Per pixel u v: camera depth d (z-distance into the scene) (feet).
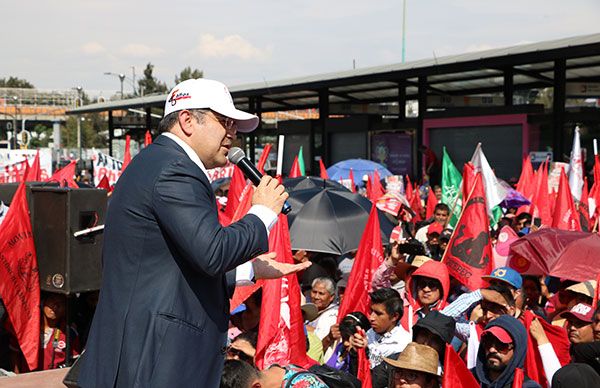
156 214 9.37
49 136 269.03
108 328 9.61
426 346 15.70
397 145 90.58
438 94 100.53
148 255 9.48
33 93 264.72
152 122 148.15
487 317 19.80
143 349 9.32
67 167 40.96
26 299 19.61
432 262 21.79
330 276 29.89
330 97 112.88
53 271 19.38
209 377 9.82
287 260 20.56
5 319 20.39
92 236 19.19
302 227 32.86
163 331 9.36
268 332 19.47
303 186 40.40
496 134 78.64
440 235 34.14
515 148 76.89
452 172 44.11
